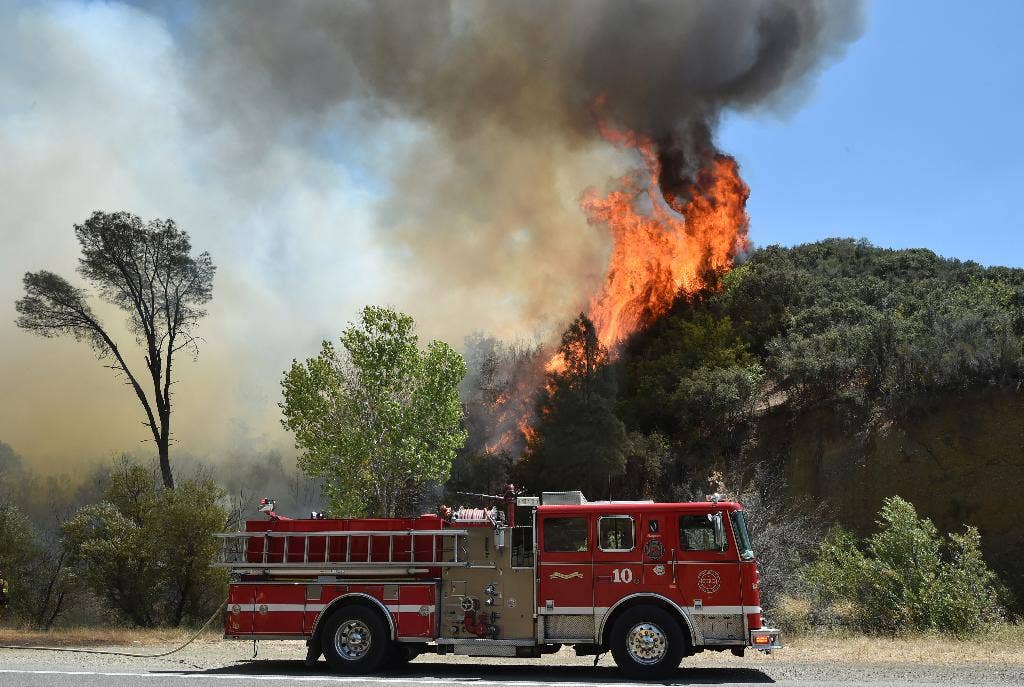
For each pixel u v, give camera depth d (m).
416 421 23.55
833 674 12.12
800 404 34.88
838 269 46.75
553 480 34.03
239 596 12.66
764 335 41.69
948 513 29.27
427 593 12.38
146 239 41.38
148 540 23.81
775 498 30.53
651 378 39.44
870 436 31.94
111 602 23.77
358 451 22.86
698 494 31.11
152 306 41.28
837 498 31.22
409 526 12.76
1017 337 32.16
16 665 12.78
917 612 18.86
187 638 17.80
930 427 31.00
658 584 11.96
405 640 12.29
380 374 23.78
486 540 12.54
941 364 31.34
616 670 12.87
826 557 22.66
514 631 12.20
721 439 35.44
